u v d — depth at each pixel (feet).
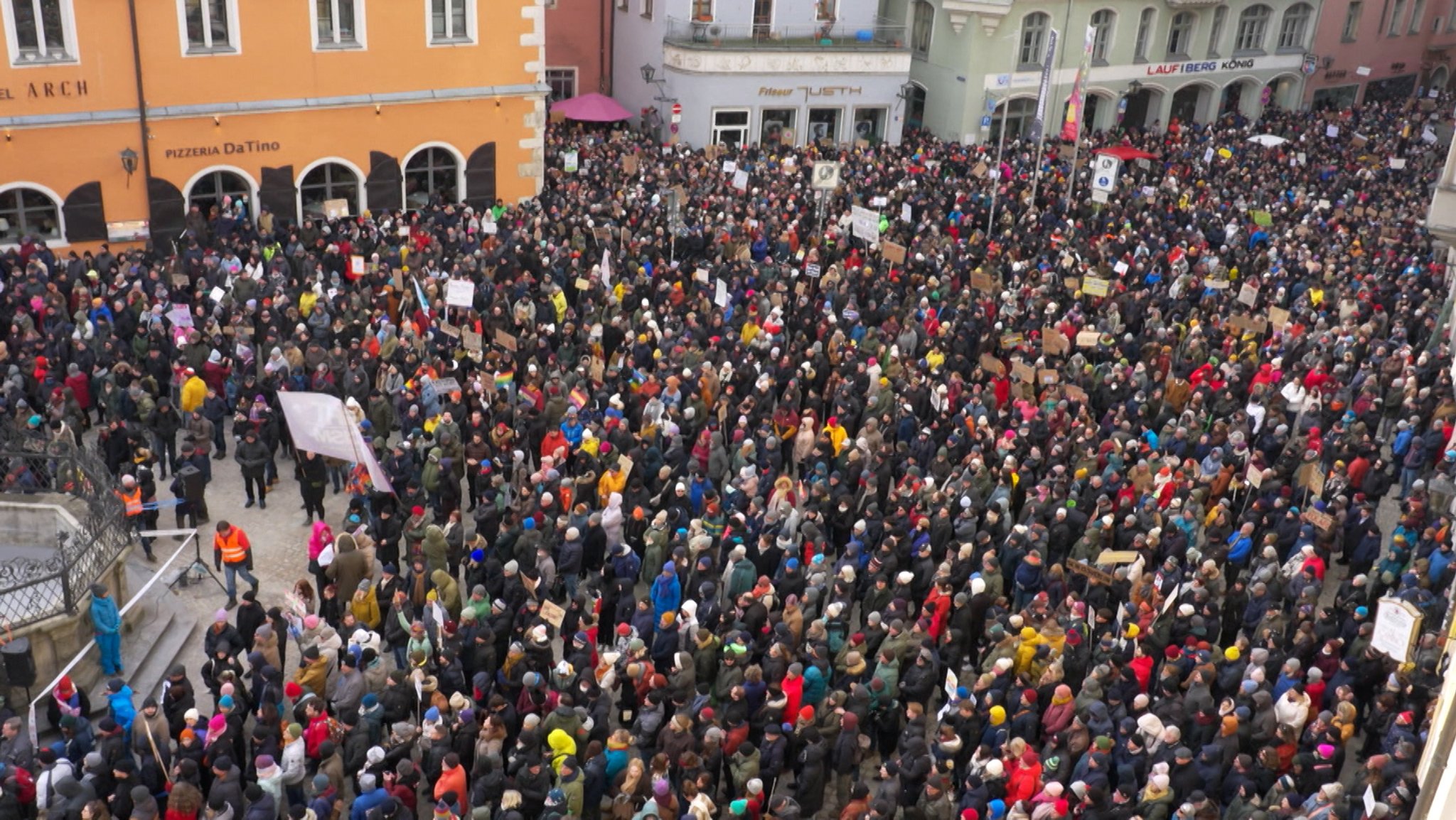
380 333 76.07
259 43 102.17
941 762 43.50
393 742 44.73
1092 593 55.31
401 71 109.09
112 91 97.35
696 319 81.76
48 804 41.19
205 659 55.98
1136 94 172.45
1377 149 151.33
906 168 128.36
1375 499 67.77
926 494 61.77
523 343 77.71
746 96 142.31
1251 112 183.21
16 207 97.30
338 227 98.94
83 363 73.15
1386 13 194.59
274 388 71.26
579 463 64.23
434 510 64.39
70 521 58.85
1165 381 77.05
